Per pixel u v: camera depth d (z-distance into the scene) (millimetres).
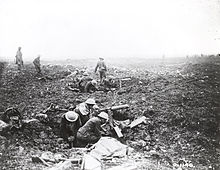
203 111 7344
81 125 6941
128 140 6926
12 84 7305
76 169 5996
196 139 7035
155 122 7188
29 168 5906
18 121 6832
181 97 7465
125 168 6094
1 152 6250
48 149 6559
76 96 7324
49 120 6973
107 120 7023
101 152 6465
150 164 6391
